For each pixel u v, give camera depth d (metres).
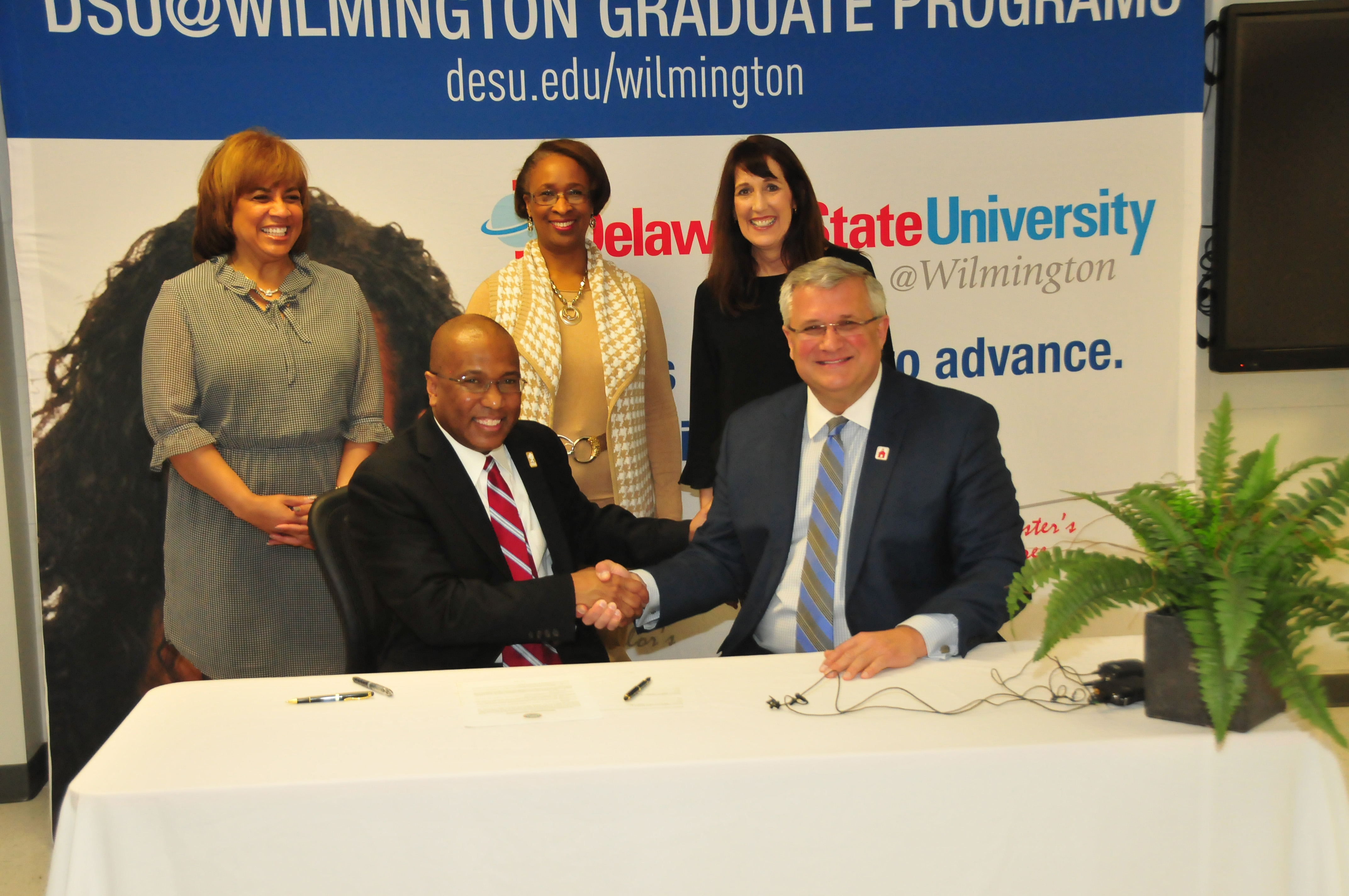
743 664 1.62
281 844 1.18
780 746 1.27
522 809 1.20
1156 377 3.03
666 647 3.04
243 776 1.20
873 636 1.61
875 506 1.92
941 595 1.78
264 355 2.43
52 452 2.67
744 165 2.64
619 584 1.89
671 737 1.31
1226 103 2.97
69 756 2.75
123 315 2.67
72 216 2.62
